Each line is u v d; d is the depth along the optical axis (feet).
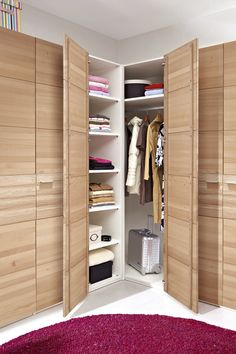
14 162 8.55
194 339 7.93
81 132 9.89
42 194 9.20
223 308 9.71
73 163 9.38
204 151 9.87
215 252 9.81
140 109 13.24
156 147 11.53
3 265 8.39
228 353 7.39
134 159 11.61
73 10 11.27
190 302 9.44
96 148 12.49
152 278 11.73
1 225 8.32
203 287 10.10
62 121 9.64
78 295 9.82
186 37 12.14
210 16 11.51
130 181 11.60
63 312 9.02
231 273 9.53
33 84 8.91
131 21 12.16
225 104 9.45
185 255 9.64
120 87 11.71
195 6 10.93
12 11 8.61
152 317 9.04
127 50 13.87
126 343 7.76
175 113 9.98
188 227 9.47
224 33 11.26
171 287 10.45
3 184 8.34
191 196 9.31
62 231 9.73
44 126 9.19
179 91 9.75
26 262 8.88
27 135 8.81
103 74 12.11
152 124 11.65
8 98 8.39
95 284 11.09
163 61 10.93
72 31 12.28
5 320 8.50
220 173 9.60
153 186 11.51
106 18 11.92
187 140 9.43
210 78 9.68
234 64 9.27
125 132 12.57
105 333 8.19
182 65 9.57
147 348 7.56
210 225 9.87
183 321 8.79
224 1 10.57
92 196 11.15
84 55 10.05
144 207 13.56
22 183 8.73
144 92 11.84
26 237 8.86
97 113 12.41
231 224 9.48
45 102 9.20
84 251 10.25
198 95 9.79
